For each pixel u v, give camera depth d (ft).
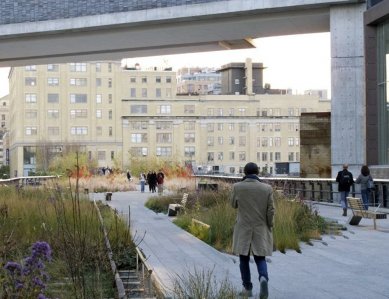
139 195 133.28
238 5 120.16
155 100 398.62
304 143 134.92
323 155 134.10
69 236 30.42
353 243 48.34
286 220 47.26
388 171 92.89
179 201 87.20
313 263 38.86
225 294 23.00
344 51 111.55
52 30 136.56
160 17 126.93
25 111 379.35
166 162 252.01
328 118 133.80
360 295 29.14
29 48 150.00
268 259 40.14
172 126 399.24
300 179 110.52
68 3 135.64
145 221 68.28
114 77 391.65
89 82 387.14
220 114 404.98
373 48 103.55
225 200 60.59
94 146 386.52
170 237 52.42
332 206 90.74
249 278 28.73
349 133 109.91
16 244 33.22
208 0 123.03
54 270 28.17
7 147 505.25
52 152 358.64
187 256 41.45
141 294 27.71
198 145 400.47
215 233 49.70
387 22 99.91
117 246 36.99
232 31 132.16
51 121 382.22
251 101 407.85
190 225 58.75
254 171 29.12
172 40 142.00
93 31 136.15
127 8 130.21
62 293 24.41
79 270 26.03
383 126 101.14
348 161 109.29
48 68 382.42
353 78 110.73
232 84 467.11
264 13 120.67
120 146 390.63
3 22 140.77
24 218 42.19
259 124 406.21
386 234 54.24
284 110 412.36
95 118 388.16
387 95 99.76
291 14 119.34
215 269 36.11
